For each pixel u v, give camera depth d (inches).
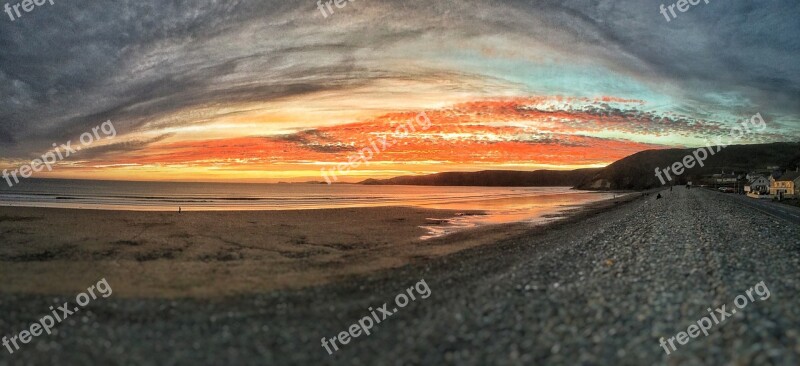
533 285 690.2
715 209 2255.2
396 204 3132.4
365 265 936.3
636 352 422.9
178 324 539.5
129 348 465.1
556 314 542.0
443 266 912.9
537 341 457.4
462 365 408.8
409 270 879.7
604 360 408.2
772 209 2247.8
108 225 1403.8
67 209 1881.2
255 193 5334.6
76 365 425.7
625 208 2736.2
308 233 1401.3
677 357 410.0
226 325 537.6
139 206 2407.7
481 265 903.1
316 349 463.5
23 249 1000.9
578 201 4001.0
